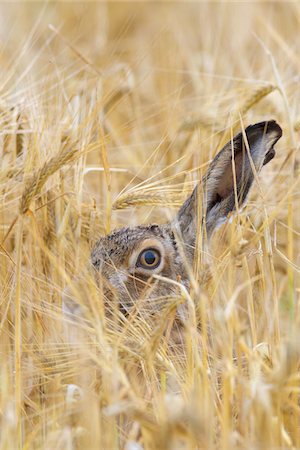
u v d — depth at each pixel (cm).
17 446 1163
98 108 1677
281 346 1200
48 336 1375
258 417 1101
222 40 2414
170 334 1371
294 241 1675
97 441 1093
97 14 2609
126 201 1517
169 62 2322
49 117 1683
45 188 1555
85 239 1592
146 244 1415
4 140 1623
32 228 1465
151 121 2080
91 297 1291
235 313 1282
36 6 2603
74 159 1544
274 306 1395
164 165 1784
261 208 1548
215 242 1496
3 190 1612
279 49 2195
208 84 2064
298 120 1703
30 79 1827
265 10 2523
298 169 1642
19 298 1301
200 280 1361
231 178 1473
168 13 2680
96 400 1156
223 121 1777
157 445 1071
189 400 1152
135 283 1402
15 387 1247
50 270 1527
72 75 1878
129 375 1277
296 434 1160
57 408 1217
